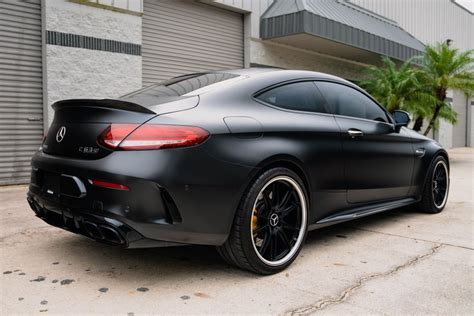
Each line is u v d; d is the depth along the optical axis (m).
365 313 2.18
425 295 2.41
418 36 15.77
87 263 2.87
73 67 6.57
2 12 6.01
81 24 6.62
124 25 7.13
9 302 2.26
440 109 12.47
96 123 2.45
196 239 2.43
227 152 2.48
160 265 2.85
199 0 8.54
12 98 6.17
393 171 3.86
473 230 3.87
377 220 4.29
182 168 2.32
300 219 2.91
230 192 2.48
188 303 2.28
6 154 6.16
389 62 11.82
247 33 9.55
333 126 3.25
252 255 2.58
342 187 3.27
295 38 9.61
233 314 2.16
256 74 3.09
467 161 12.08
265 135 2.70
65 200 2.47
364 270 2.80
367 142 3.55
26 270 2.73
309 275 2.70
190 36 8.55
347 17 10.71
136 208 2.24
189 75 3.41
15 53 6.16
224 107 2.66
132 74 7.29
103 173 2.28
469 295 2.41
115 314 2.14
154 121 2.35
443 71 12.19
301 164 2.89
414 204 4.60
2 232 3.60
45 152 2.79
